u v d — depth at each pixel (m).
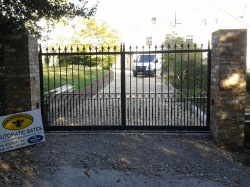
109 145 5.65
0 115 6.01
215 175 4.67
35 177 4.54
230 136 5.56
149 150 5.46
